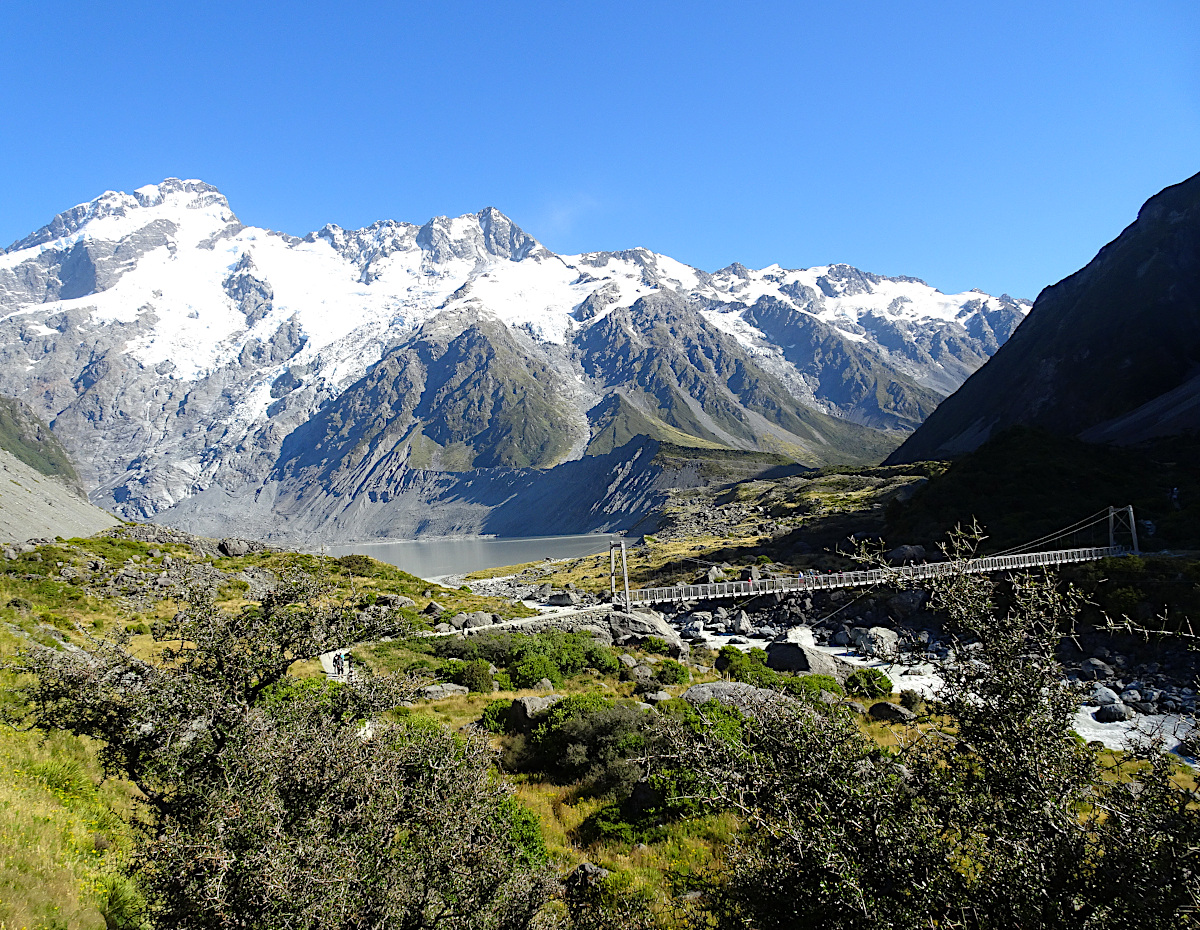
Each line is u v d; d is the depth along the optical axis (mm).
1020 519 74562
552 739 22375
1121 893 5398
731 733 15664
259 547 81750
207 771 11023
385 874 8500
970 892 5848
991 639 6914
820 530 103438
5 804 11547
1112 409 158875
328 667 30531
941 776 6633
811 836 6441
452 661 37281
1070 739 6566
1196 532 64125
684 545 126125
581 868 14109
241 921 7324
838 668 42281
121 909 10023
